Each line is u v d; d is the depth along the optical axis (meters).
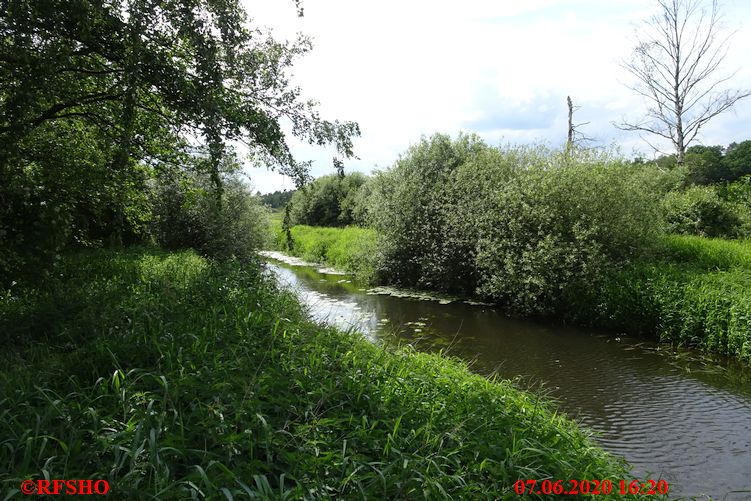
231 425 2.95
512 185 12.98
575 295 11.08
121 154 6.82
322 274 19.98
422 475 2.83
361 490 2.64
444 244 14.59
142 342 4.29
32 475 2.33
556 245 11.54
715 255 12.02
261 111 7.18
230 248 15.71
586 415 6.19
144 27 5.85
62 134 8.04
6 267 5.60
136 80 5.98
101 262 9.70
